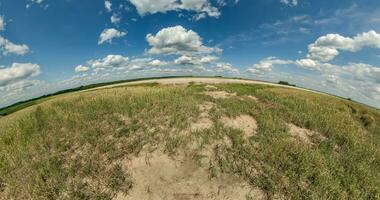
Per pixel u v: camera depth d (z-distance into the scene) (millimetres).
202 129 8430
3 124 11578
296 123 10672
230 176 6258
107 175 5977
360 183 6543
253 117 10766
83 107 10742
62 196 5289
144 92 14078
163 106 10625
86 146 7047
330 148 8570
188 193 5727
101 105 10734
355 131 11180
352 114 17141
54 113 10117
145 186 5812
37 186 5477
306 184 6125
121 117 9180
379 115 19672
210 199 5609
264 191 5840
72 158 6555
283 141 8070
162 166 6449
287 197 5656
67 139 7434
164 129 8164
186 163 6621
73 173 5957
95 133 7703
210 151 7184
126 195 5539
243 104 12484
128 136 7609
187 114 9734
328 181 6266
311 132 9984
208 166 6570
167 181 6016
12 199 5258
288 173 6398
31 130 8398
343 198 5691
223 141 7719
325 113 12930
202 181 6082
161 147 7145
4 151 7008
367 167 7504
